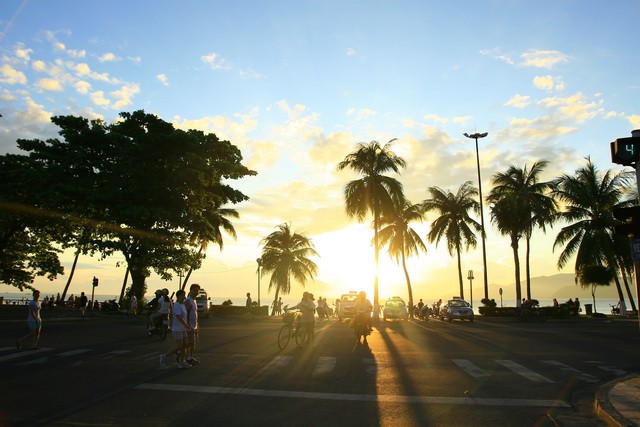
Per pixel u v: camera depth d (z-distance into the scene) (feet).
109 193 112.16
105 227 120.88
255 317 135.33
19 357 46.34
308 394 31.96
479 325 105.91
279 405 28.91
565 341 67.26
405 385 35.24
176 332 41.09
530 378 38.78
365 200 131.44
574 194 147.33
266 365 43.09
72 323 91.50
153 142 116.67
